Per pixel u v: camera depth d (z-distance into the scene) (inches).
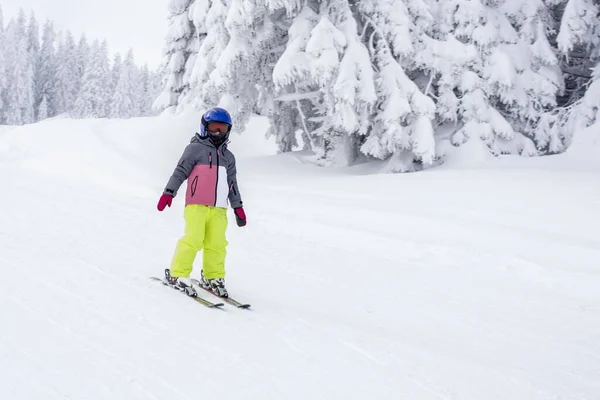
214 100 645.3
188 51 835.4
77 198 403.9
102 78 2672.2
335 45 552.1
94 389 101.3
